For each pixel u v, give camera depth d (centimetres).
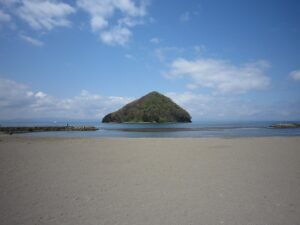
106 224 488
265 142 2105
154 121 15650
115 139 2566
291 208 569
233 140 2322
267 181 805
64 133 5338
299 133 4612
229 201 614
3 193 679
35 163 1138
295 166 1057
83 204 595
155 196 654
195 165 1083
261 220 505
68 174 909
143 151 1566
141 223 492
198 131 5762
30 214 535
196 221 501
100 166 1066
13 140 2569
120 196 655
